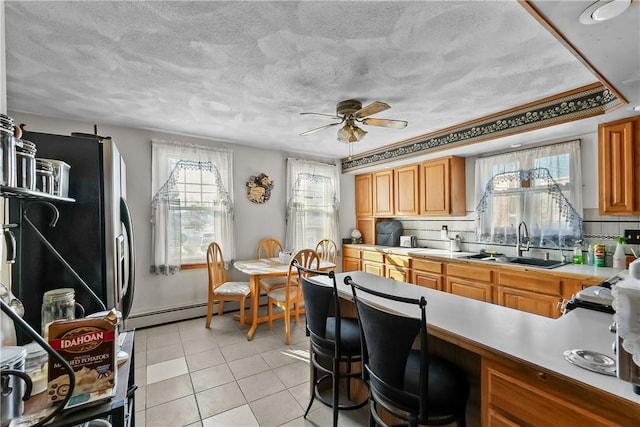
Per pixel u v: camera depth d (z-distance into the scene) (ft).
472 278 10.71
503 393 3.51
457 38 5.36
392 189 15.01
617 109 6.82
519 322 4.44
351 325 6.22
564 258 9.81
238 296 11.05
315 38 5.41
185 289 12.14
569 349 3.51
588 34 4.05
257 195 13.82
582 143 9.34
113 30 5.17
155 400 6.83
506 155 11.07
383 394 4.16
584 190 9.41
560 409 3.01
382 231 15.96
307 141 12.94
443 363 4.66
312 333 5.92
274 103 8.51
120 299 5.57
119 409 2.66
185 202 12.05
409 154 12.76
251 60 6.17
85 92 7.76
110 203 5.06
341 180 17.01
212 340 10.08
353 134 8.30
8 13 4.67
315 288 5.74
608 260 8.95
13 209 4.20
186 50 5.81
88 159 4.94
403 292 6.14
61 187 4.09
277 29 5.16
